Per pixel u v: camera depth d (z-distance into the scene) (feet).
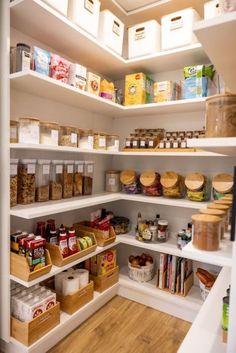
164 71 7.44
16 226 5.65
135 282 7.22
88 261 6.91
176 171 7.43
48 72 4.89
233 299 2.45
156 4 6.38
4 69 4.55
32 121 4.61
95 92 6.12
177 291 6.64
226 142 2.38
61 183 6.24
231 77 3.55
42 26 5.01
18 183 5.28
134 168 8.18
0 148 4.69
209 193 6.66
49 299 5.16
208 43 2.61
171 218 7.58
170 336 5.76
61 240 5.35
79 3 5.10
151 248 6.79
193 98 5.98
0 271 4.92
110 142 6.85
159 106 6.51
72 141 5.63
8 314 4.85
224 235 3.27
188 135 6.50
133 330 5.92
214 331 3.30
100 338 5.61
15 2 4.28
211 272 6.78
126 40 7.57
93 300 6.33
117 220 7.84
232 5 2.39
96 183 7.98
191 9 5.73
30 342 4.73
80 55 6.34
